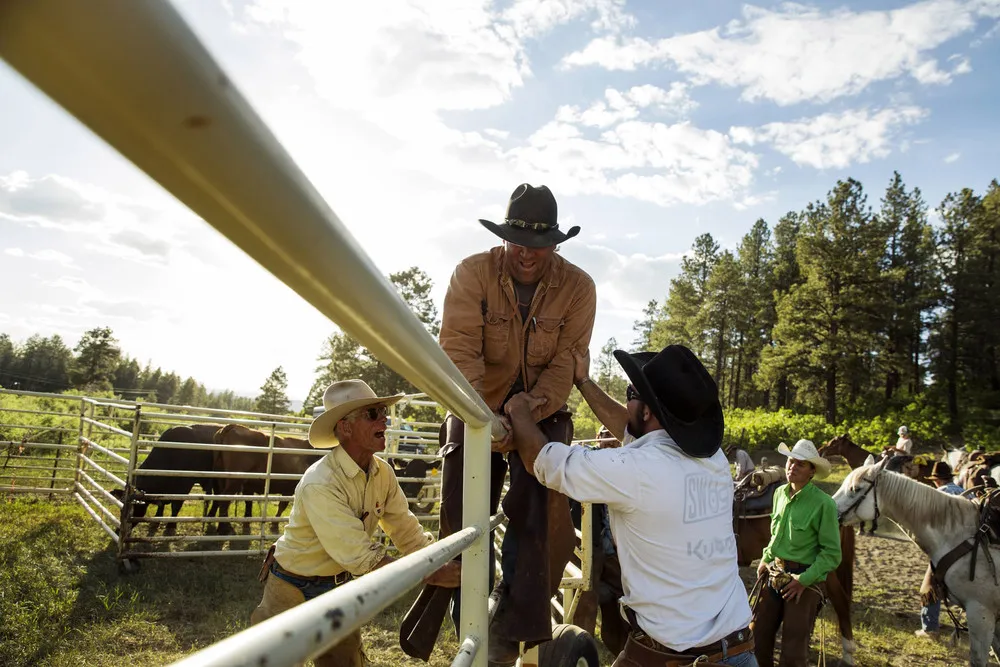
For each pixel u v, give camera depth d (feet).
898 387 164.04
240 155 1.04
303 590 9.66
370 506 9.51
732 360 191.52
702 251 195.62
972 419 124.36
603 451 7.02
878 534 42.04
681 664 6.89
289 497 26.08
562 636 9.26
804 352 141.28
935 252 159.33
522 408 7.26
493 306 7.53
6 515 29.32
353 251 1.71
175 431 29.35
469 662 4.81
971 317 152.05
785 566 16.12
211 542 28.55
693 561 6.92
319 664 9.43
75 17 0.64
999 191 165.68
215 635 18.20
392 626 20.35
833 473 67.36
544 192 7.38
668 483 6.86
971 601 18.01
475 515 5.61
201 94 0.86
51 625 17.22
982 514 18.35
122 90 0.78
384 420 9.45
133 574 22.82
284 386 233.96
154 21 0.73
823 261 139.64
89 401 33.94
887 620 24.77
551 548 7.84
